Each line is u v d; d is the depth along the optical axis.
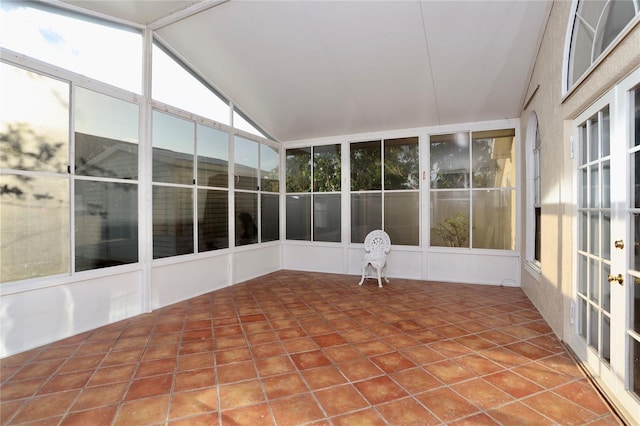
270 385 2.13
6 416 1.82
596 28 2.09
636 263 1.73
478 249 4.94
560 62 2.62
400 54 3.73
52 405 1.92
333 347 2.71
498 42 3.38
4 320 2.59
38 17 2.81
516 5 2.93
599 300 2.12
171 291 4.03
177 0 3.21
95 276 3.20
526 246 4.20
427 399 1.95
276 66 4.18
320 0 3.11
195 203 4.39
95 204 3.23
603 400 1.91
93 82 3.19
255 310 3.75
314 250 6.07
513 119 4.73
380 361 2.45
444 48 3.54
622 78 1.78
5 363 2.46
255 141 5.60
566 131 2.58
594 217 2.24
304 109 5.11
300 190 6.19
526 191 4.18
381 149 5.55
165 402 1.95
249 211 5.46
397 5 3.08
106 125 3.33
